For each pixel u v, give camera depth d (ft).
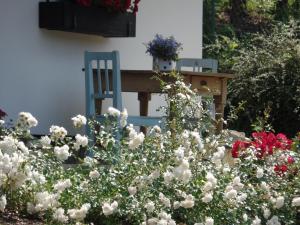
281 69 33.19
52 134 11.85
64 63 23.61
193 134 12.42
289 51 33.58
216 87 20.79
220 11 54.39
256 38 37.06
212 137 13.34
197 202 11.81
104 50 25.77
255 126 16.70
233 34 49.06
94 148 12.15
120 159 11.96
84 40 24.59
